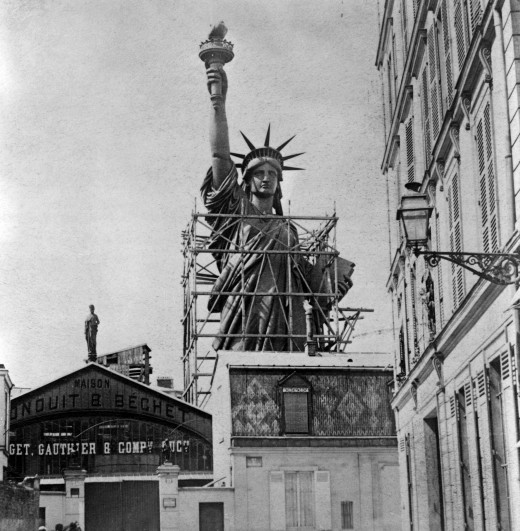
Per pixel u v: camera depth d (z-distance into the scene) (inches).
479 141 895.1
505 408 809.5
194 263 2701.8
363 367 2213.3
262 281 2849.4
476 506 942.4
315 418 2167.8
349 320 2746.1
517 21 737.6
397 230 1541.6
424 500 1286.9
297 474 2135.8
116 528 2298.2
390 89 1531.7
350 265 2723.9
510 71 743.7
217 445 2374.5
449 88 1038.4
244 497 2103.8
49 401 2721.5
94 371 2748.5
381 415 2190.0
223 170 2792.8
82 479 2261.3
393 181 1577.3
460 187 1000.2
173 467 2085.4
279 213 2982.3
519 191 732.0
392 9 1478.8
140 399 2743.6
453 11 1005.8
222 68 2682.1
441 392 1115.3
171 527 2074.3
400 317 1539.1
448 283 1072.2
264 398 2166.6
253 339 2800.2
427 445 1262.3
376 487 2153.1
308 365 2207.2
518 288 693.9
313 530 2108.8
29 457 2701.8
